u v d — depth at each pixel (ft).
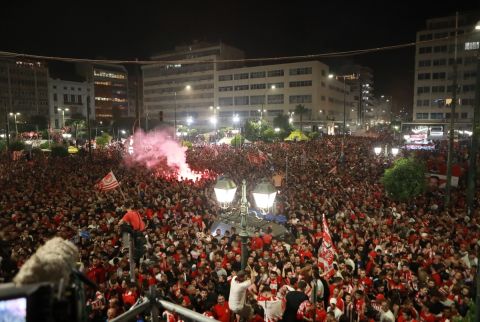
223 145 150.30
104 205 51.55
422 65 275.39
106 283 28.48
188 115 347.15
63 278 5.65
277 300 25.30
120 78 415.44
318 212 49.78
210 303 25.55
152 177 75.05
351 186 67.72
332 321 22.58
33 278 5.59
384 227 43.14
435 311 25.82
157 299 8.96
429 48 271.69
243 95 318.24
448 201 56.85
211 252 35.14
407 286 28.94
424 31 272.92
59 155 123.24
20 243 34.09
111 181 55.67
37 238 36.60
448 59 266.36
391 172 57.41
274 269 30.14
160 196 58.70
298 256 33.06
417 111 278.46
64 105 359.87
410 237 40.29
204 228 46.03
